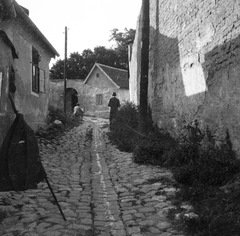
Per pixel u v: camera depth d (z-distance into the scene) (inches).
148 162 305.3
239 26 213.0
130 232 161.2
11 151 172.1
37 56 520.7
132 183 248.8
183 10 332.2
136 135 418.9
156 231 160.7
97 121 1038.4
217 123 252.4
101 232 163.6
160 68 444.5
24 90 444.5
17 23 408.8
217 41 248.1
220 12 241.1
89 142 504.1
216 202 179.9
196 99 296.7
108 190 237.9
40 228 164.2
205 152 249.3
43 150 400.8
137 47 686.5
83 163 342.6
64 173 291.7
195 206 182.4
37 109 525.7
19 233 157.8
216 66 251.6
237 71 217.5
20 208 193.5
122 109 605.3
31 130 178.1
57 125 632.4
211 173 215.6
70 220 176.9
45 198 214.5
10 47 222.8
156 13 473.1
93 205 204.4
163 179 246.7
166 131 408.5
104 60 1801.2
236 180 203.3
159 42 453.7
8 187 171.8
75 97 1529.3
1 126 216.4
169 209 183.9
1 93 197.2
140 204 201.9
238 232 144.9
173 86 376.5
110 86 1368.1
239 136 219.0
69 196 221.8
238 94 217.2
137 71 687.7
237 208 166.2
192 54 305.3
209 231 149.5
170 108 390.3
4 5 361.7
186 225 160.6
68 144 474.9
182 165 265.0
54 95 1387.8
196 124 294.5
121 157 356.8
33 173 173.5
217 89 251.0
